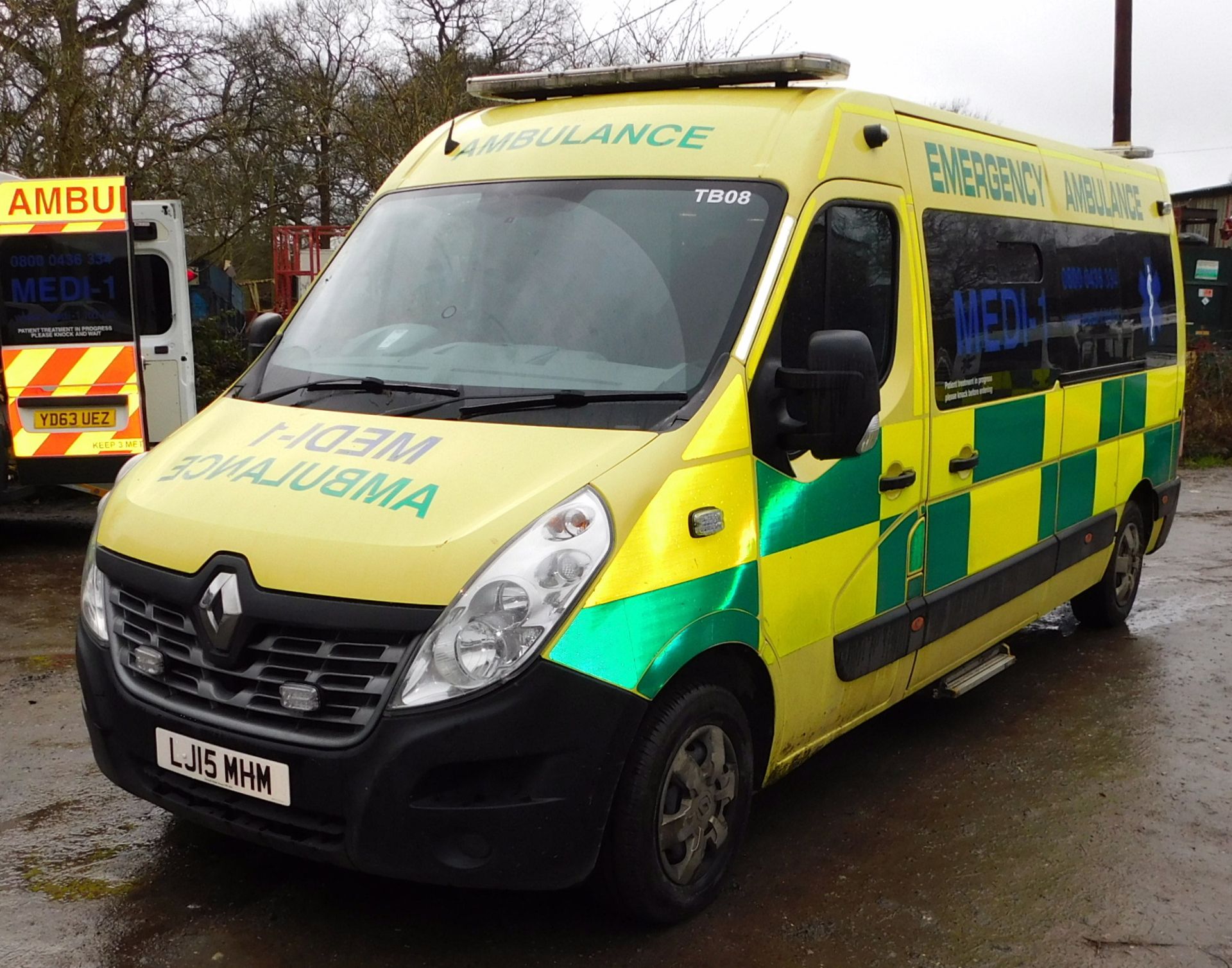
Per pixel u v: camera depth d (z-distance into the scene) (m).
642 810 3.18
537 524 3.01
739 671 3.51
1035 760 4.89
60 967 3.16
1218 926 3.59
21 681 5.52
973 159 4.80
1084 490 5.83
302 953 3.26
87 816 4.06
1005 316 4.95
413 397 3.58
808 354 3.41
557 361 3.58
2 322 8.24
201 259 16.59
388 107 14.93
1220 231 21.95
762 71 4.09
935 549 4.45
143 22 15.77
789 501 3.59
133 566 3.33
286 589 3.02
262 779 3.03
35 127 13.51
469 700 2.89
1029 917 3.61
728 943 3.39
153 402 9.58
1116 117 17.41
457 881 2.98
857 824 4.23
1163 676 6.07
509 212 4.04
